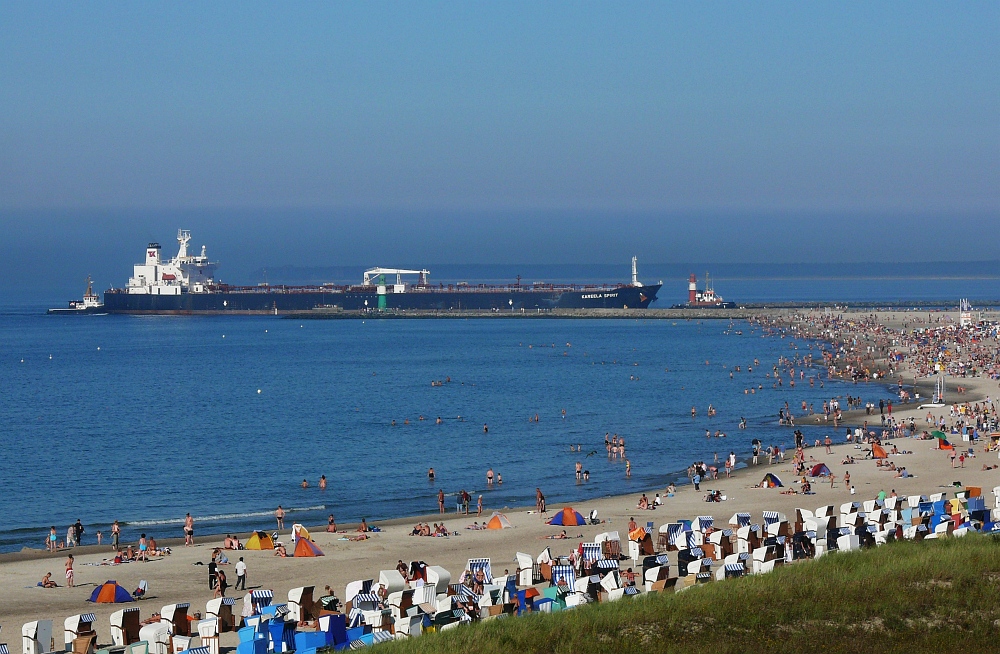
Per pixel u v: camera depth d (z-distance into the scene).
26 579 52.91
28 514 77.69
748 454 99.56
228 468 97.12
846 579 41.56
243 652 37.88
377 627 40.31
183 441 115.00
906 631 36.69
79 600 48.34
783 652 34.97
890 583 40.84
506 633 36.81
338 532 65.50
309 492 85.19
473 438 113.88
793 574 42.56
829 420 120.81
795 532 52.69
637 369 190.88
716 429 117.75
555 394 155.50
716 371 183.88
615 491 83.19
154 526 72.62
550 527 65.38
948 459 88.56
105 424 130.25
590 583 44.00
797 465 86.50
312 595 44.03
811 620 37.66
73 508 79.75
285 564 55.88
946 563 42.84
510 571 52.22
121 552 59.09
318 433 119.56
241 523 73.12
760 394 150.62
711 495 73.69
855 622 37.53
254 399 156.75
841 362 190.00
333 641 38.03
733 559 48.28
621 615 38.03
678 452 102.50
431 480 89.19
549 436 114.81
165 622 40.16
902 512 57.34
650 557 48.66
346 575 53.06
